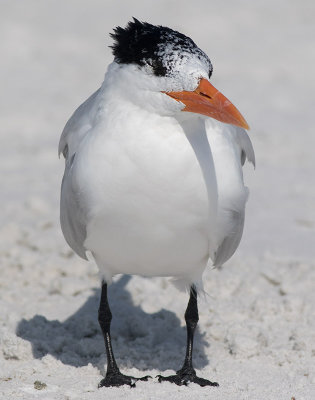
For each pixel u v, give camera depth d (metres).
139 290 11.96
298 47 26.94
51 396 8.42
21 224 14.55
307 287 11.88
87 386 8.73
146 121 7.93
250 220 14.98
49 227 14.48
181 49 7.75
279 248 13.60
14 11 28.98
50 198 16.03
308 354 9.77
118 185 8.09
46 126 20.69
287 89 23.59
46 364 9.33
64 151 9.54
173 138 7.93
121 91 8.03
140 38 7.86
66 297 11.86
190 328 9.30
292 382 8.88
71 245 9.45
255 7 30.20
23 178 17.28
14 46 26.42
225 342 10.20
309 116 21.44
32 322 10.65
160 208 8.15
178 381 8.89
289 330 10.50
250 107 22.05
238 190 8.48
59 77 24.44
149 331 10.48
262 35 27.97
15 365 9.45
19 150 19.03
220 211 8.41
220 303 11.41
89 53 26.36
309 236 14.24
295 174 17.42
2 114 21.30
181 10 29.44
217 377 9.17
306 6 30.80
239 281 12.02
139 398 8.33
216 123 8.29
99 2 30.33
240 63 25.61
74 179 8.40
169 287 12.09
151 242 8.43
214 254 8.90
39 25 28.08
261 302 11.15
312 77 24.70
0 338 9.76
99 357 9.84
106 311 9.32
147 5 30.06
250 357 9.80
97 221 8.41
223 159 8.28
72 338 10.23
